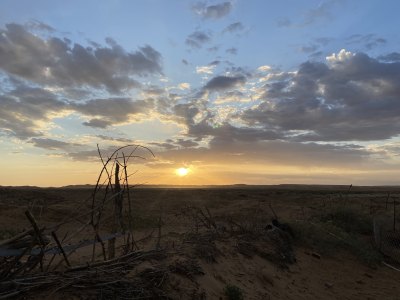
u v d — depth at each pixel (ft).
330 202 91.71
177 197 119.34
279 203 98.43
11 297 17.15
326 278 39.17
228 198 122.21
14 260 18.35
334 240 50.34
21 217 57.82
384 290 38.06
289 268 38.01
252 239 40.01
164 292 21.45
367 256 47.26
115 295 19.38
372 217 64.54
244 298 26.99
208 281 26.13
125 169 25.50
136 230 52.26
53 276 19.15
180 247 30.63
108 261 22.45
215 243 34.81
